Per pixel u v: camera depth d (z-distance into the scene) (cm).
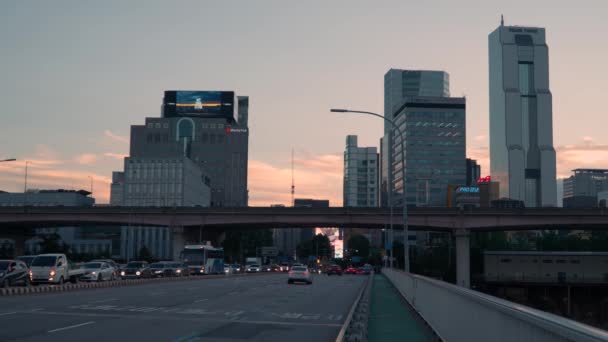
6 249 14762
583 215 9756
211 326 1948
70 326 1844
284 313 2508
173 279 5941
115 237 18962
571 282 9900
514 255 10194
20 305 2595
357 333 1634
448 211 10125
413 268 14350
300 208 10481
